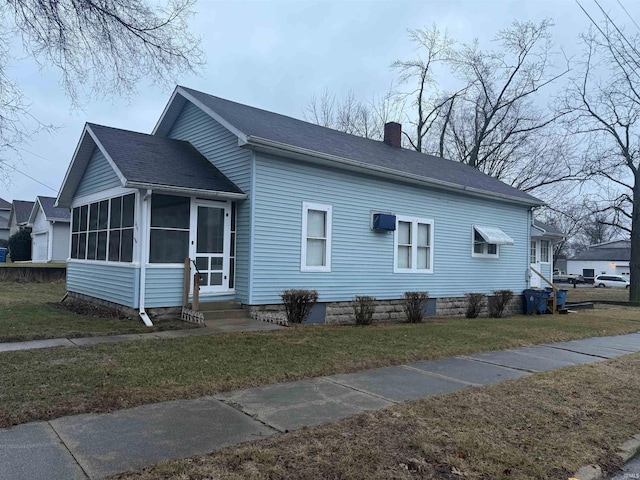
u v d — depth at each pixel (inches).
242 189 415.8
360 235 487.2
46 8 271.9
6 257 1334.9
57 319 390.6
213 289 412.8
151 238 384.8
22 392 187.9
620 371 280.4
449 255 584.7
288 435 156.3
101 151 429.4
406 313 490.6
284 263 426.0
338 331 372.8
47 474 124.1
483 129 1159.0
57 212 1170.6
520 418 186.2
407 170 518.6
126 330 338.0
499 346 346.9
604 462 154.2
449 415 184.4
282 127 486.3
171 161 427.8
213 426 163.2
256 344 298.4
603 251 2365.9
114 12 287.3
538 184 1075.3
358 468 133.9
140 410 177.6
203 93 503.5
